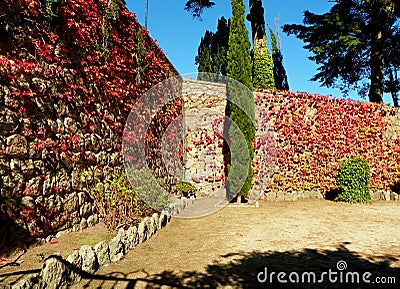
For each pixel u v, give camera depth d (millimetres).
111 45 5742
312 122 9414
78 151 4758
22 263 3234
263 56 12320
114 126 5930
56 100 4293
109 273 3404
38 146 3900
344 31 13945
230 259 3961
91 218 5031
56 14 4234
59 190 4270
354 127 9781
